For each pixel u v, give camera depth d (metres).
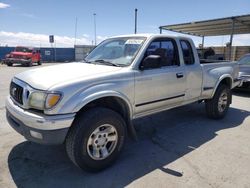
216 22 15.16
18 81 3.33
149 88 3.83
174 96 4.36
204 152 3.91
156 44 4.05
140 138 4.50
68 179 3.07
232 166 3.46
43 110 2.86
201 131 4.90
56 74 3.28
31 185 2.92
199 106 6.90
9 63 22.66
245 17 13.48
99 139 3.22
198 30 18.98
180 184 3.00
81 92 3.00
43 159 3.55
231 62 5.98
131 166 3.43
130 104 3.60
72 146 3.01
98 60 4.17
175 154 3.83
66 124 2.88
